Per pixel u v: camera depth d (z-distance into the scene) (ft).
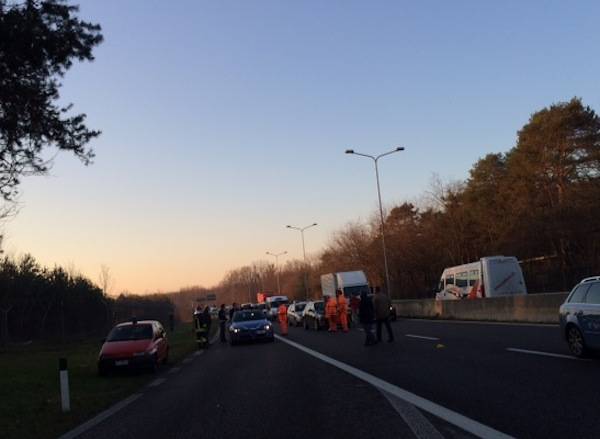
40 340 114.83
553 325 73.77
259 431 27.35
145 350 56.49
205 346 88.94
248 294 522.88
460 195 216.95
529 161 172.04
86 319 139.13
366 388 37.58
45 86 49.88
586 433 22.74
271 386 41.63
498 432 23.88
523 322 84.12
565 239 158.71
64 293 127.95
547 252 171.53
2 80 46.80
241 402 35.65
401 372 43.37
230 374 51.06
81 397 42.24
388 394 34.63
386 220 248.73
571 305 43.45
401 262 226.38
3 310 105.40
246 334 88.53
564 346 50.47
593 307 40.88
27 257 122.11
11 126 48.52
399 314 142.82
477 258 209.26
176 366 63.77
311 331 110.11
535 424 24.67
